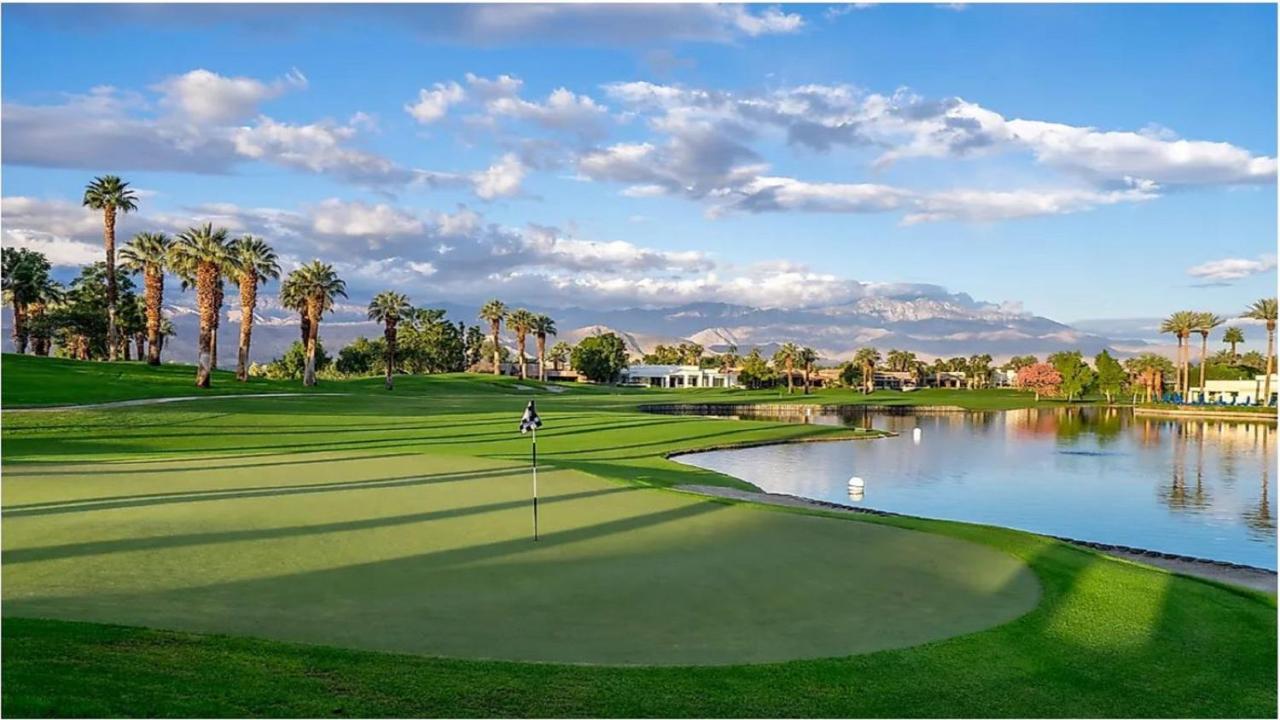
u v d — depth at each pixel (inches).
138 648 406.0
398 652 443.2
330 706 365.1
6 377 2748.5
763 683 427.8
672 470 1657.2
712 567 655.1
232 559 632.4
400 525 791.1
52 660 377.1
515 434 2284.7
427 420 2682.1
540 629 494.3
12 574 567.2
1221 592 709.3
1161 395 6830.7
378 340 7509.8
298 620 491.2
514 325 7253.9
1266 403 5605.3
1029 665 483.2
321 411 2795.3
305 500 927.0
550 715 375.9
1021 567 701.9
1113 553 1046.4
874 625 530.0
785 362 7475.4
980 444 2854.3
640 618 521.7
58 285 4918.8
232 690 369.7
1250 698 470.3
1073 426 3959.2
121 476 1101.1
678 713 388.5
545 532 776.3
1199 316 6136.8
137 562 612.4
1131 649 531.8
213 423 2140.7
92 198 3988.7
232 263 3447.3
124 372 3388.3
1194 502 1606.8
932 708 417.7
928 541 785.6
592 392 6269.7
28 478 1064.8
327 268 4180.6
